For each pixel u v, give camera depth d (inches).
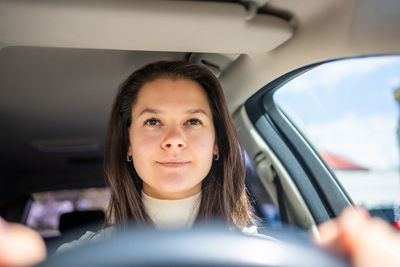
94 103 91.7
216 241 17.4
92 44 53.4
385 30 45.9
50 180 149.3
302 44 53.9
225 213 63.1
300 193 78.4
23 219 146.2
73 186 149.5
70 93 85.4
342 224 18.5
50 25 47.5
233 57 64.8
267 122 82.8
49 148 124.6
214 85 62.6
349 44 48.7
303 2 49.3
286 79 66.3
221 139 65.8
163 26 49.0
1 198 144.3
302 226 78.8
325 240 18.7
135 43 53.4
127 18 46.6
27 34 49.9
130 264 16.1
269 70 62.9
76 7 44.3
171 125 55.4
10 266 15.9
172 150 53.3
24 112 95.6
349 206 73.9
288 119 83.0
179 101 56.2
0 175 141.9
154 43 53.7
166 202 57.6
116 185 65.1
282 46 56.8
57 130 109.8
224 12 48.0
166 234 17.8
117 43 53.2
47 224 147.3
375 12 44.9
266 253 17.2
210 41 54.1
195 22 48.6
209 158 57.2
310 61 55.9
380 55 50.0
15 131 108.0
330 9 47.9
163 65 59.9
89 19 46.4
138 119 56.6
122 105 65.3
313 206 76.4
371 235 17.3
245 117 82.4
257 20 50.8
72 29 48.7
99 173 150.3
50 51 66.9
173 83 58.1
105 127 109.5
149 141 54.2
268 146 81.9
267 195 89.0
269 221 88.8
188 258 16.5
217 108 63.7
